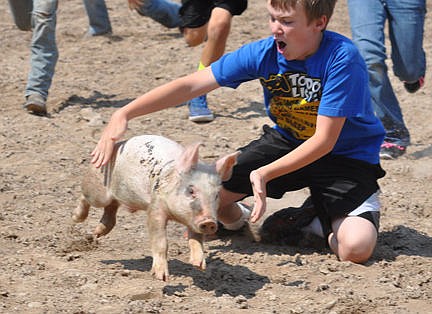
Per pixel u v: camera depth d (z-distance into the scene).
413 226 12.10
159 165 9.41
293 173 11.11
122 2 26.86
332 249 10.96
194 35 17.31
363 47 14.87
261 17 24.77
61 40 22.83
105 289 9.64
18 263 10.38
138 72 20.17
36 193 13.11
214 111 17.77
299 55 10.15
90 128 16.44
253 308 9.27
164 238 9.34
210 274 10.20
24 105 17.25
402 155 15.36
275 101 10.88
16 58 21.33
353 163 10.95
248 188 11.21
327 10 9.96
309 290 9.84
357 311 9.29
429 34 22.77
